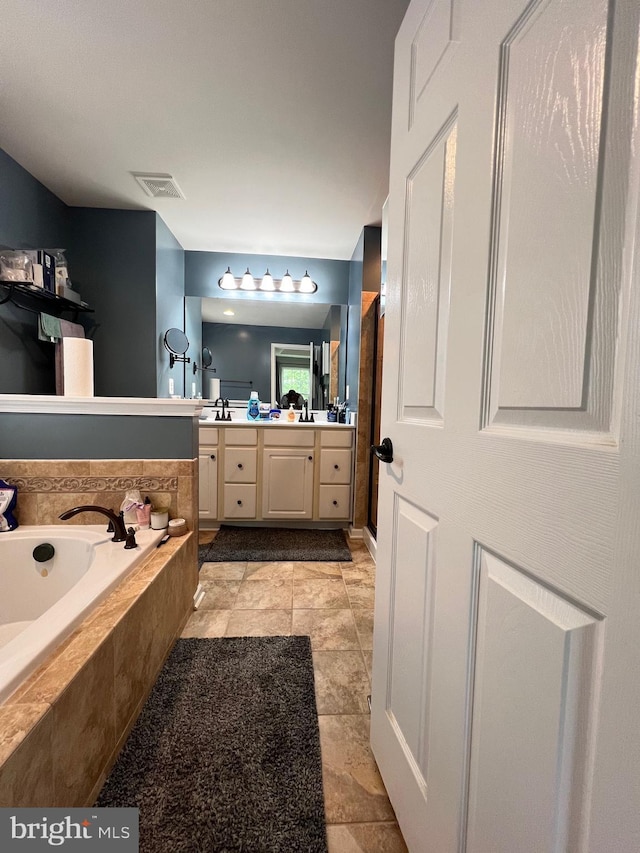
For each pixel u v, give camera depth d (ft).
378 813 2.83
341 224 8.46
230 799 2.89
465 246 1.89
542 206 1.41
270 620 5.44
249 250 10.09
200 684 4.09
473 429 1.82
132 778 3.02
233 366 10.66
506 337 1.61
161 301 8.55
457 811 1.87
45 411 5.20
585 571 1.19
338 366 10.77
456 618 1.93
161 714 3.67
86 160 6.30
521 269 1.52
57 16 3.85
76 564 4.78
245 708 3.77
